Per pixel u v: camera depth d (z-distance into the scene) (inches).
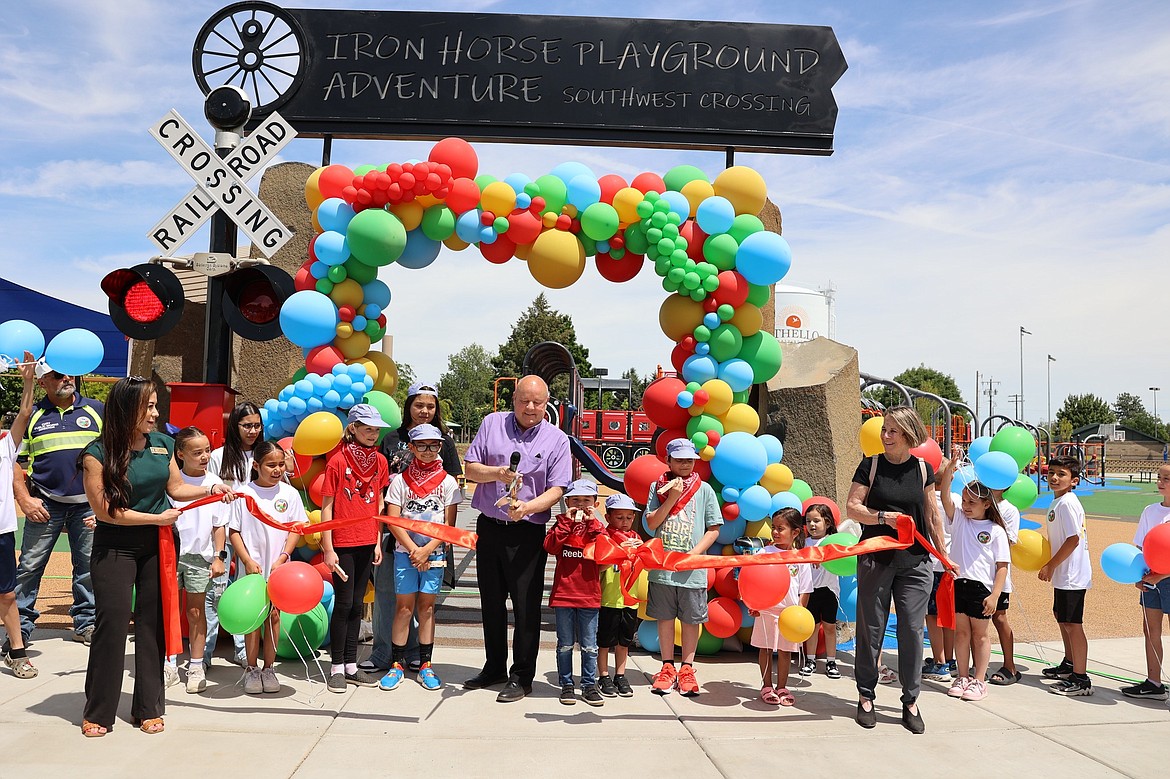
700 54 294.7
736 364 247.4
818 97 295.6
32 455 236.7
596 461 305.9
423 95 291.7
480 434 211.5
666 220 243.0
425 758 161.5
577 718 189.0
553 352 765.3
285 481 219.3
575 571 199.8
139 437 170.9
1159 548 202.2
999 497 222.7
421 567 206.5
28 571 232.8
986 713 200.2
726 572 238.2
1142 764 167.2
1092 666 250.2
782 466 250.4
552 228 248.1
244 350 310.5
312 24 293.1
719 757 166.2
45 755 156.5
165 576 172.6
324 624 232.1
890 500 192.5
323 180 250.1
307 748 164.9
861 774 159.2
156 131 254.7
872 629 190.7
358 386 239.6
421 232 250.1
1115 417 3597.4
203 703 192.5
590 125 291.3
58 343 226.5
